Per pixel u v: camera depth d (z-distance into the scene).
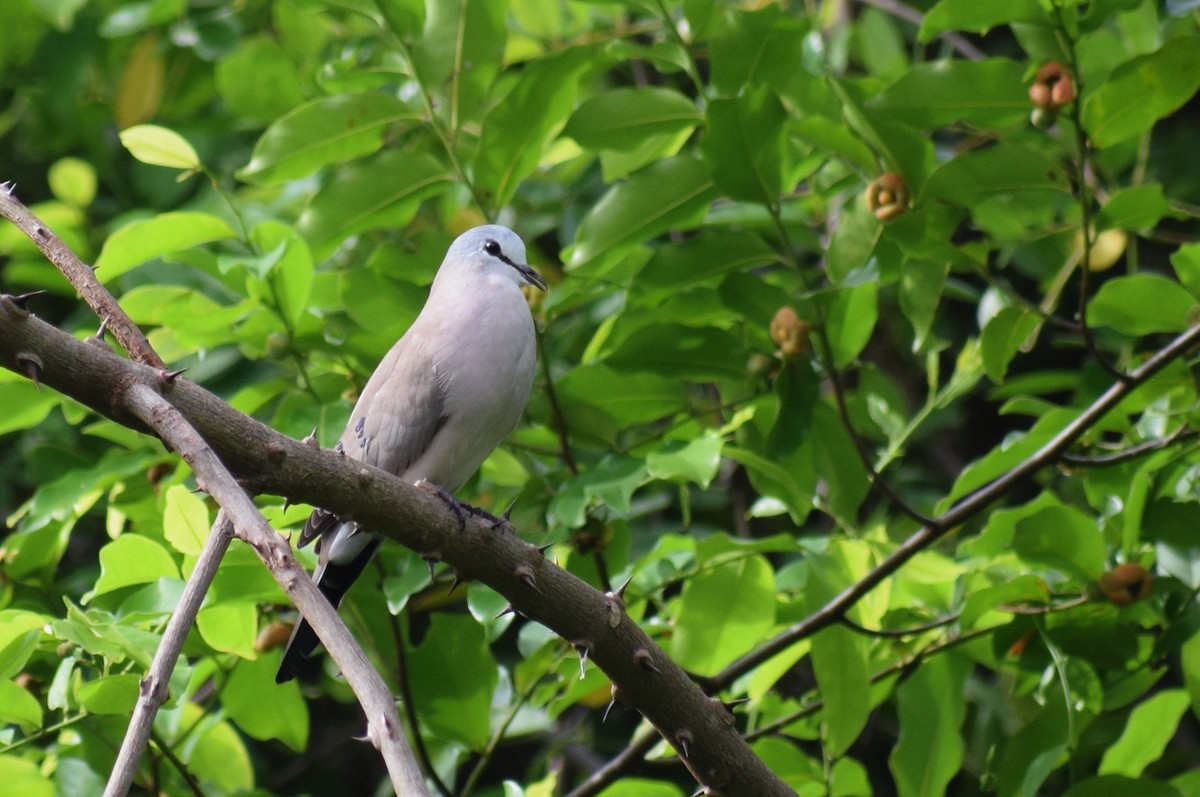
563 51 8.80
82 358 5.36
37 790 7.60
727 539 8.48
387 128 9.98
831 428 9.23
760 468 8.52
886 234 8.98
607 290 9.61
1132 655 8.87
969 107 8.81
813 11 12.54
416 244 9.92
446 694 9.06
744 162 8.86
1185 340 8.48
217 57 12.48
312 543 8.52
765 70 9.19
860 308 9.21
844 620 8.63
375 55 11.52
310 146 9.13
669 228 9.23
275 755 13.47
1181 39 8.01
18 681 8.35
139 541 7.70
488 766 13.52
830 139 9.03
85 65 12.98
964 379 9.73
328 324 9.52
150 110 13.19
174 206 13.32
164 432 5.18
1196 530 8.79
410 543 6.16
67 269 6.05
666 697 6.50
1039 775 8.02
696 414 9.39
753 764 6.66
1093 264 10.84
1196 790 8.92
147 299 8.81
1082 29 8.40
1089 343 8.52
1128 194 8.52
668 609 9.55
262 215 11.73
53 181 11.88
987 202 10.18
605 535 8.77
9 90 14.50
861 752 12.72
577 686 8.98
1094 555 8.49
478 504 10.45
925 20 8.50
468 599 8.04
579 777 13.27
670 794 8.95
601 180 12.68
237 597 7.64
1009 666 9.23
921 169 8.95
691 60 9.23
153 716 4.71
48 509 8.67
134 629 7.18
